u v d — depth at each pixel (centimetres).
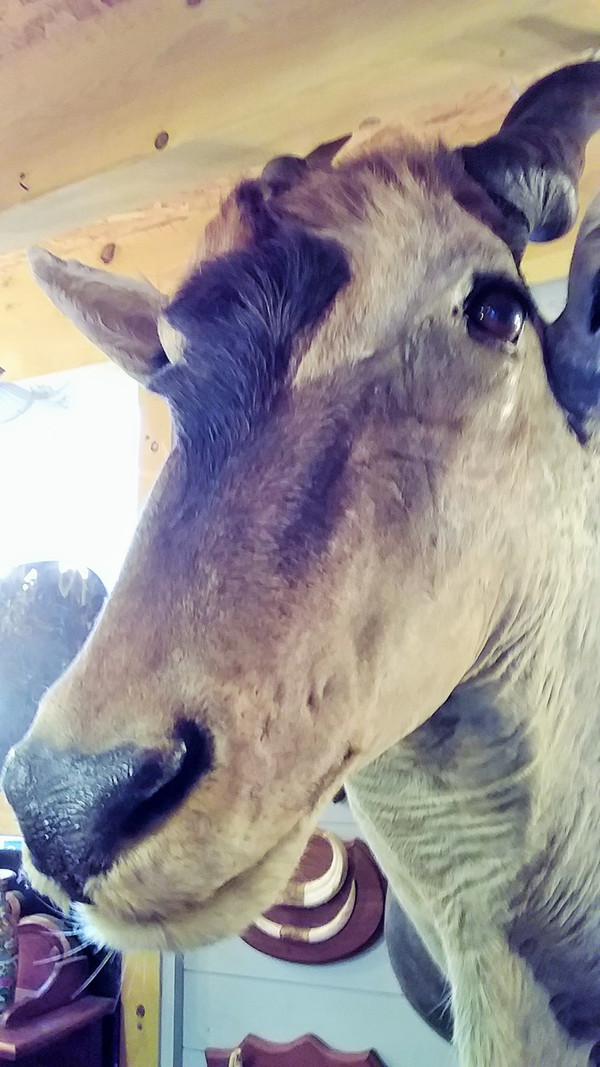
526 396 58
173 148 83
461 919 66
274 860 44
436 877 68
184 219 157
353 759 48
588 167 117
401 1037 126
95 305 76
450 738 63
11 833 160
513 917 65
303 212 52
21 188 95
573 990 67
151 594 43
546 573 62
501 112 124
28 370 179
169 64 80
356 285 50
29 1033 125
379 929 126
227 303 48
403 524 48
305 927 130
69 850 39
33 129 91
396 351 50
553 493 61
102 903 40
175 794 40
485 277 54
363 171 55
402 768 66
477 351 53
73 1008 139
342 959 129
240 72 77
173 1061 139
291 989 135
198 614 42
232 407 47
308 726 44
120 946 42
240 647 42
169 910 41
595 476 67
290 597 43
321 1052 129
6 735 159
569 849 65
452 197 56
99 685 41
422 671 51
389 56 73
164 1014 141
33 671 160
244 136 82
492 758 63
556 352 62
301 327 48
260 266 49
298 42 73
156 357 74
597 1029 68
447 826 66
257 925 133
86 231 168
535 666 62
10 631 163
